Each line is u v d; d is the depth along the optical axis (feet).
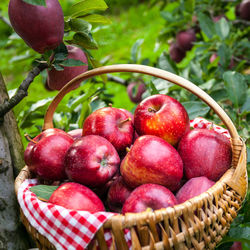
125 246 1.36
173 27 3.80
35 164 1.72
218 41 3.31
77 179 1.62
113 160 1.66
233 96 2.42
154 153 1.58
